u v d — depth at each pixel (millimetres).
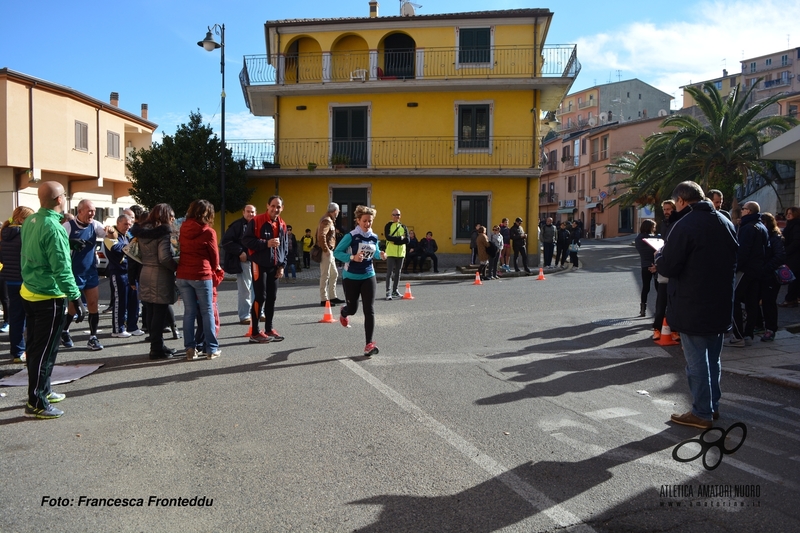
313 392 5605
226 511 3334
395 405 5234
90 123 26812
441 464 3982
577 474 3842
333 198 24312
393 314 10719
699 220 4648
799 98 43031
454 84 22906
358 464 3973
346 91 23844
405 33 24016
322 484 3674
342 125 24312
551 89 23344
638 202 35375
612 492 3592
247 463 3977
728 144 25250
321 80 24391
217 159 21922
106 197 29438
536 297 13086
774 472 3916
